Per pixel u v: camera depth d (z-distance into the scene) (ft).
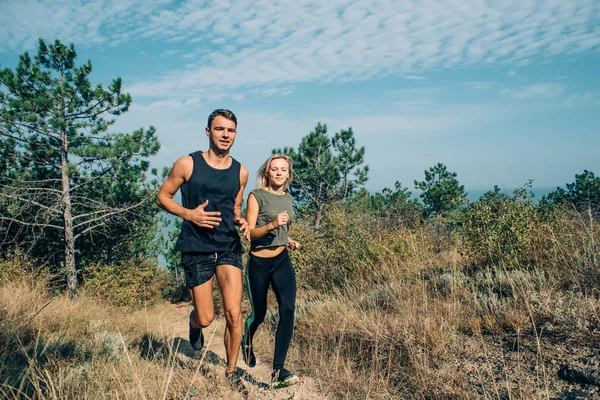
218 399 9.83
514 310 13.53
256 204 11.91
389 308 17.22
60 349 13.47
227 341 10.84
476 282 17.81
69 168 45.16
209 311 10.99
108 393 9.70
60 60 44.06
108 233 54.85
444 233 31.09
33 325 16.39
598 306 12.32
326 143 58.49
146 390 9.88
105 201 52.47
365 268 26.50
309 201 61.00
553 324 12.06
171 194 10.81
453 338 12.48
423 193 88.12
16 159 47.24
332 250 29.60
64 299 27.99
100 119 47.44
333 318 16.98
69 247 47.47
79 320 20.54
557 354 10.34
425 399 9.91
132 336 18.86
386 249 25.54
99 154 45.11
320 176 58.23
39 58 43.62
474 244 20.71
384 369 11.75
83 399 9.13
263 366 14.32
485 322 13.42
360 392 10.53
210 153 10.80
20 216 48.19
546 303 13.00
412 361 11.54
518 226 19.38
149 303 52.80
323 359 13.25
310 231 34.83
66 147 47.21
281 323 11.44
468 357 11.36
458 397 9.57
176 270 73.15
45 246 53.93
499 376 10.05
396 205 42.83
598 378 8.84
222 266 10.61
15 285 29.63
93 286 46.52
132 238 59.06
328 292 24.61
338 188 58.44
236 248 10.91
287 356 14.67
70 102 44.68
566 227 19.33
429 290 18.16
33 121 42.29
